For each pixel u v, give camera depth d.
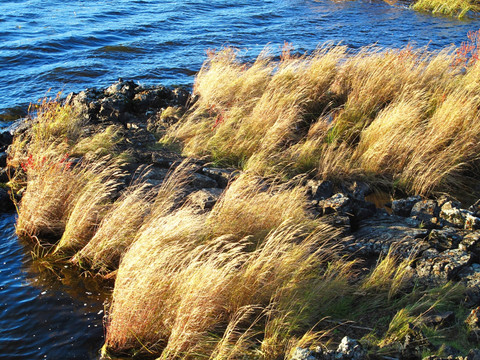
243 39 21.30
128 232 6.57
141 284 5.14
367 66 11.17
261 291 5.38
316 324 5.09
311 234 6.34
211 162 8.80
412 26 23.84
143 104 11.30
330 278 5.62
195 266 5.47
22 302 5.84
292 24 24.22
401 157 8.44
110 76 16.06
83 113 10.62
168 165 8.64
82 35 20.34
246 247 6.20
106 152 8.90
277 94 10.02
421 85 10.44
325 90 11.01
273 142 8.89
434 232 6.50
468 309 5.29
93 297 5.98
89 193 7.12
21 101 13.59
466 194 8.01
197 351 4.87
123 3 27.39
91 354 5.14
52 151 8.41
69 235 6.78
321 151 8.92
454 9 26.09
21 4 25.89
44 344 5.24
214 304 5.11
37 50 18.12
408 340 4.69
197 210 6.55
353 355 4.45
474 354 4.38
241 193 6.87
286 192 7.08
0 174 8.70
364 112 9.93
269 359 4.76
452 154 8.39
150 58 18.22
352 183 8.10
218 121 9.88
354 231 6.93
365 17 25.86
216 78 11.44
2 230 7.31
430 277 5.72
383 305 5.46
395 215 7.26
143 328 5.15
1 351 5.13
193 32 22.06
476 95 9.42
